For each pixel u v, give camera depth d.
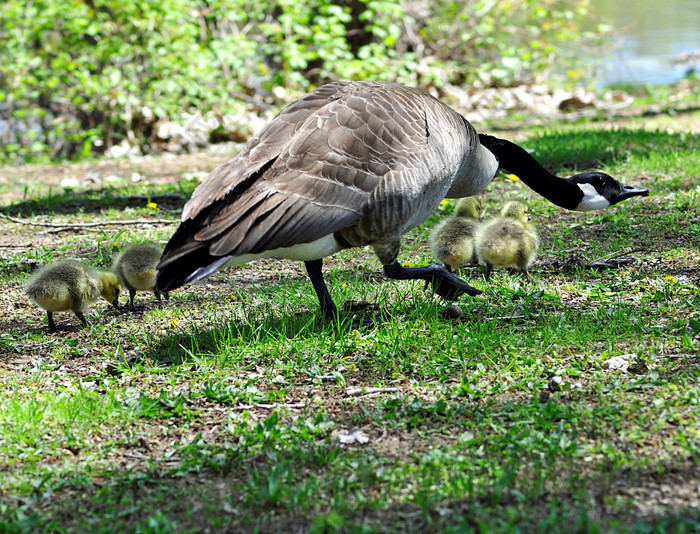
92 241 15.03
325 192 8.84
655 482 6.44
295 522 6.21
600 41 35.56
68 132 32.16
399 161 9.27
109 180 22.08
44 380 9.09
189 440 7.67
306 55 30.31
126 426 7.95
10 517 6.46
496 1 33.78
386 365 8.95
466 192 11.41
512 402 7.91
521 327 9.79
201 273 8.40
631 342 9.12
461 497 6.36
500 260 11.26
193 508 6.50
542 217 15.31
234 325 10.31
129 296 12.16
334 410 8.11
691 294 10.52
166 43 29.23
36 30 28.88
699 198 15.10
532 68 35.47
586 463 6.75
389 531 5.96
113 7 28.64
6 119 31.55
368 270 12.68
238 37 30.38
